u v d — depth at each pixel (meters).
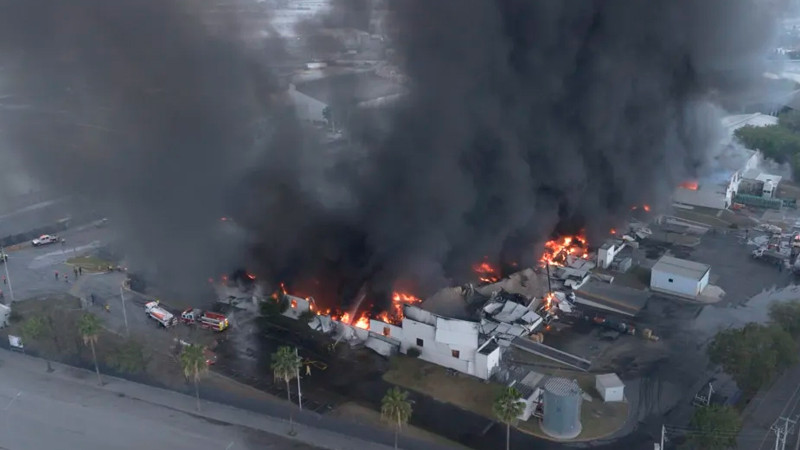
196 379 52.31
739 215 92.81
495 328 63.44
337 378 57.16
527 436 49.28
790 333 59.19
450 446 48.00
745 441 47.69
